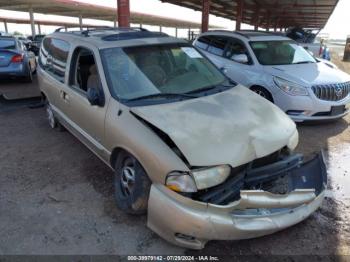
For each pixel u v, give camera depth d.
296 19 33.91
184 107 3.20
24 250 2.81
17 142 5.18
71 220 3.21
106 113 3.37
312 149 4.97
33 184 3.89
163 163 2.64
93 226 3.12
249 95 3.76
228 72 6.76
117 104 3.29
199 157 2.60
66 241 2.91
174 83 3.72
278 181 3.16
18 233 3.02
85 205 3.45
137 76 3.62
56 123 5.62
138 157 2.88
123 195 3.29
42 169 4.26
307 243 2.91
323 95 5.70
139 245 2.87
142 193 2.97
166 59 3.96
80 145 5.02
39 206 3.44
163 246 2.86
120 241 2.91
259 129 3.01
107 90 3.45
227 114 3.14
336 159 4.63
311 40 16.55
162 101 3.34
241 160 2.68
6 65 9.43
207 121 2.97
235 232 2.53
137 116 3.08
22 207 3.42
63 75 4.54
